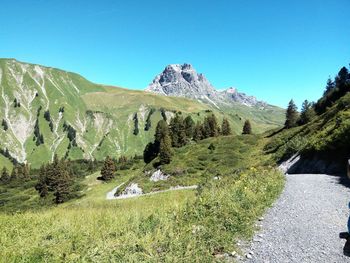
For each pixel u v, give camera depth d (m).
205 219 9.87
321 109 98.44
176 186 66.62
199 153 84.69
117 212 14.41
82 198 90.88
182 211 10.86
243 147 85.94
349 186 17.55
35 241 9.48
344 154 29.64
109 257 7.39
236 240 8.77
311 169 34.09
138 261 7.08
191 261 7.21
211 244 8.19
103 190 96.88
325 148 32.81
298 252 7.67
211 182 19.02
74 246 8.59
